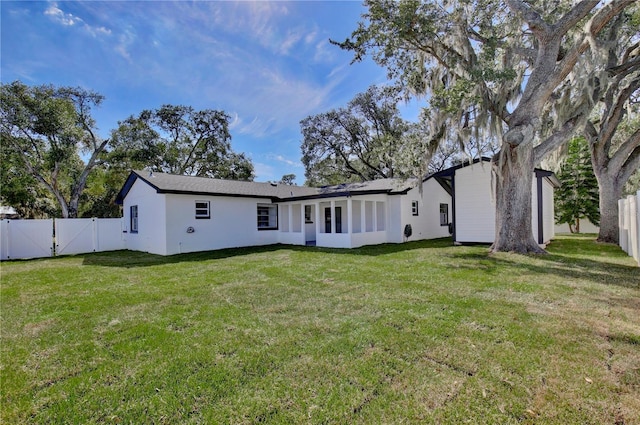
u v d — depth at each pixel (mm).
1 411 2191
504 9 8992
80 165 20859
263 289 5332
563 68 7777
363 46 9109
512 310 3957
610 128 11328
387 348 2979
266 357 2861
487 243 11445
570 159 17312
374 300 4523
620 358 2715
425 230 14867
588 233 16906
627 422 1938
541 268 6551
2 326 3822
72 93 18969
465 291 4898
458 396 2227
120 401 2275
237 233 12609
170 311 4254
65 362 2877
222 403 2221
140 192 12125
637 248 6922
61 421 2084
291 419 2039
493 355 2795
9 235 11039
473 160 11664
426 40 8719
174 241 10797
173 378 2551
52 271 7762
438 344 3033
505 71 7609
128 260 9508
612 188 11516
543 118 11023
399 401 2191
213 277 6434
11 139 16172
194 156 26828
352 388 2355
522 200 8641
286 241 13648
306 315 3971
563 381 2379
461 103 7977
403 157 10086
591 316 3725
